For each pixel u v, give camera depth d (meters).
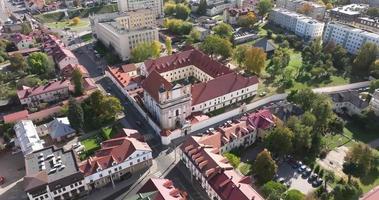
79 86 190.00
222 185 114.94
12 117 166.12
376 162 134.62
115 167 130.38
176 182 131.88
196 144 134.50
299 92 170.50
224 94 179.12
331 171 131.62
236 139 146.38
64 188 122.06
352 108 174.88
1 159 147.62
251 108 180.62
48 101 188.88
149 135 160.75
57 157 131.50
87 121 169.62
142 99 181.38
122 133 148.25
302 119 153.00
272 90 198.38
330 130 162.50
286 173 136.50
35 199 118.12
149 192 110.88
